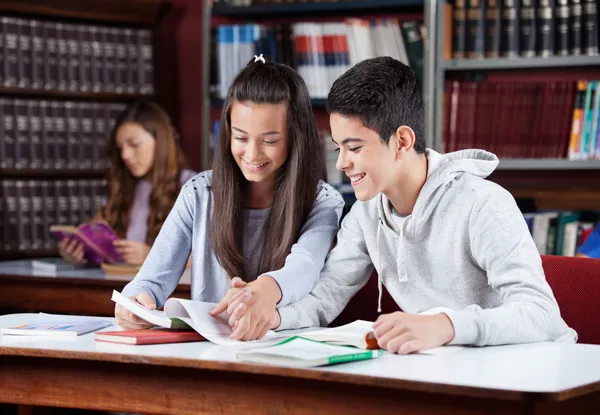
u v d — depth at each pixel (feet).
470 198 6.73
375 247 7.28
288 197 7.54
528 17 13.84
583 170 15.03
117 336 6.22
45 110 15.15
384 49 14.55
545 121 13.85
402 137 6.58
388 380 4.99
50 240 15.25
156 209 12.10
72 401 6.12
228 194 7.65
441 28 14.10
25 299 11.16
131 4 15.76
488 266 6.57
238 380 5.62
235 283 6.71
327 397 5.37
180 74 17.15
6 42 14.74
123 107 15.81
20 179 15.14
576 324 7.53
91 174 15.70
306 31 14.78
